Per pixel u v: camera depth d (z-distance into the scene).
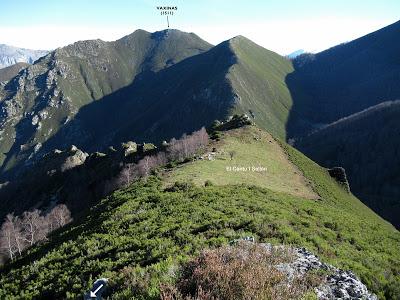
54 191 155.50
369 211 92.19
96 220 34.75
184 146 85.75
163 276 13.49
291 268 14.61
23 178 192.88
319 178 86.31
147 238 24.50
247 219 26.56
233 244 17.91
